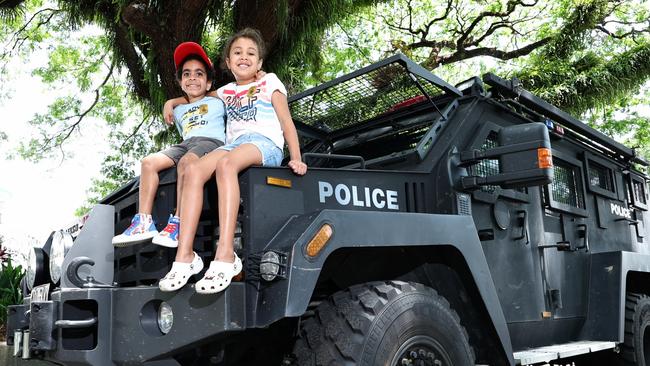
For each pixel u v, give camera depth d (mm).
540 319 4211
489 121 4156
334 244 2650
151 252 3025
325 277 3188
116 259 3279
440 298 3094
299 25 8469
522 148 3361
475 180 3582
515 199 4184
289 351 3170
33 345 2719
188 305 2504
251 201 2734
